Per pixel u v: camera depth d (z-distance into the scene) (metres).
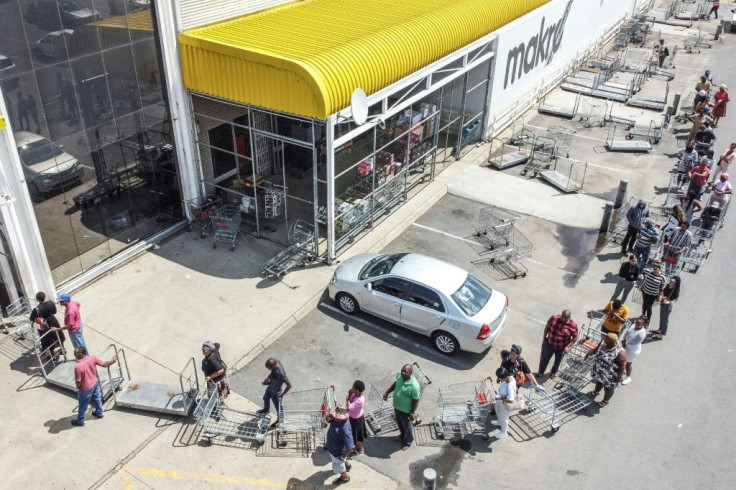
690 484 10.27
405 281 13.00
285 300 14.18
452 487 10.09
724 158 19.05
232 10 16.67
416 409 10.81
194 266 15.27
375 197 17.33
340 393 11.82
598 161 21.84
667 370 12.70
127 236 15.46
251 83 14.35
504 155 21.72
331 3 19.36
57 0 12.45
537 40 24.77
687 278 15.66
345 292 13.75
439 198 19.20
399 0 20.12
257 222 16.22
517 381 11.19
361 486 10.02
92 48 13.38
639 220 15.66
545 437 11.10
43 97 12.66
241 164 17.20
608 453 10.80
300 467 10.32
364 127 15.17
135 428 10.87
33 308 12.56
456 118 20.73
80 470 10.03
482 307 12.63
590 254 16.58
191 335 13.03
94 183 14.27
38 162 12.88
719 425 11.41
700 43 35.50
